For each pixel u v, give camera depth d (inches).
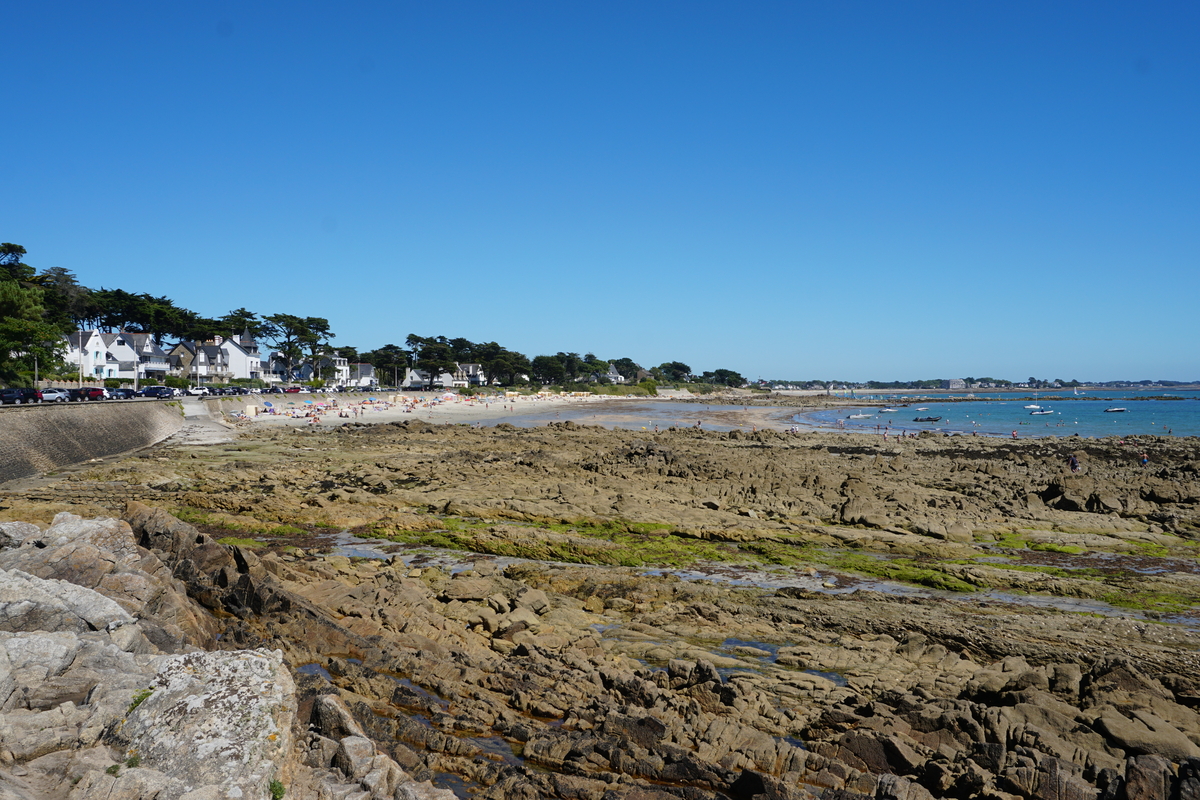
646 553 1343.5
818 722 651.5
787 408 7411.4
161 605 738.8
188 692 383.9
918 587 1173.7
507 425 3796.8
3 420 2031.3
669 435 3592.5
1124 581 1179.3
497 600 984.9
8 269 4520.2
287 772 381.1
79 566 728.3
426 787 479.2
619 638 898.1
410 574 1141.7
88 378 4269.2
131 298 5787.4
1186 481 2058.3
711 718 644.7
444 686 713.0
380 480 1940.2
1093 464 2481.5
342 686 711.7
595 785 543.8
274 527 1489.9
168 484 1875.0
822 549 1392.7
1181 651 858.1
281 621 831.7
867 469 2314.2
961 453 2824.8
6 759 354.6
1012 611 1027.3
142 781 334.3
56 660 449.4
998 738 603.2
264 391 5137.8
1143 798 494.3
